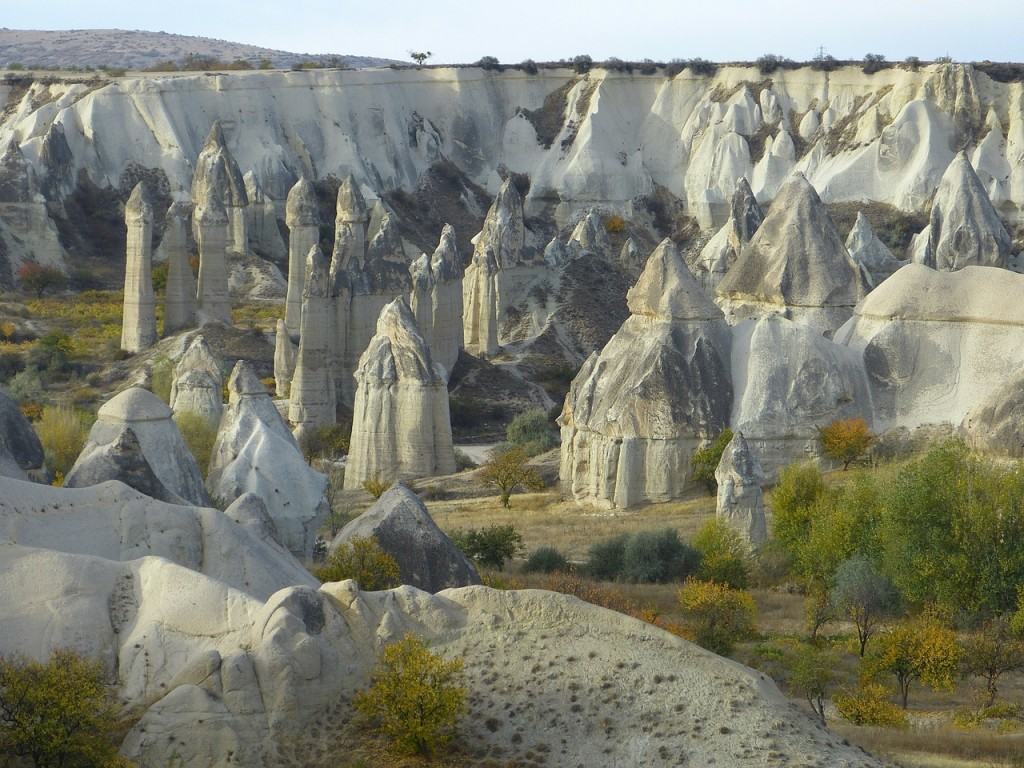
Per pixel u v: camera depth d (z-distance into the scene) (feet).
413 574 144.77
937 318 243.81
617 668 91.56
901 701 129.29
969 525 155.33
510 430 314.55
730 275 305.73
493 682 91.56
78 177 496.23
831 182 535.19
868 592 153.17
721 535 181.78
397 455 275.59
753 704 89.40
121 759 84.28
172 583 96.78
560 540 205.46
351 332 328.70
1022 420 220.23
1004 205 515.09
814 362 238.89
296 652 89.45
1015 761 100.07
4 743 84.64
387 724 87.92
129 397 158.71
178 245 368.07
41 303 417.08
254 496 135.03
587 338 397.60
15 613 95.45
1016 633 142.82
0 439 152.46
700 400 237.04
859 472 207.21
